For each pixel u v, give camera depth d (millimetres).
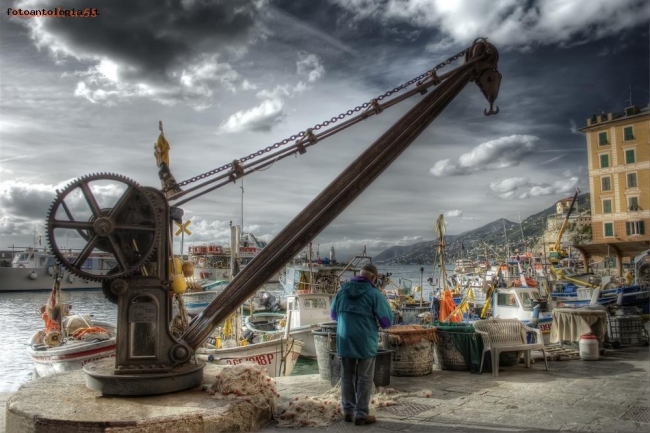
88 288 71625
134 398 5543
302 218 6465
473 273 42312
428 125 6812
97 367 6145
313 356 19484
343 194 6383
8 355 25500
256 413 5398
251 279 6348
